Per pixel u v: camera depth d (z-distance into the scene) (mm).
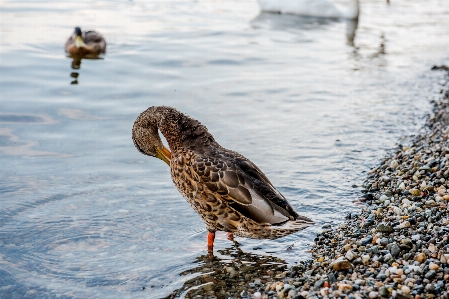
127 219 6938
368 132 9719
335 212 6969
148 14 17938
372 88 12109
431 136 9281
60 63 12969
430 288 4789
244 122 10023
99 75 12250
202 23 17156
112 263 6074
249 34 16188
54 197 7402
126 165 8453
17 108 10289
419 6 21266
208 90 11500
